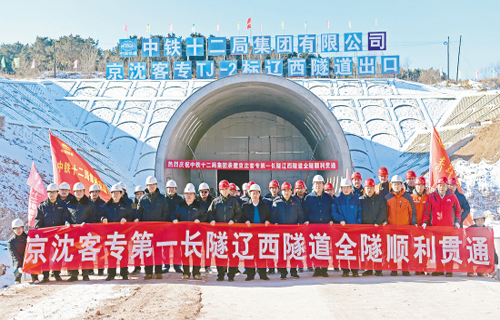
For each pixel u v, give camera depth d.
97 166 25.95
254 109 31.19
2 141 21.70
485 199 19.25
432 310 6.79
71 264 9.48
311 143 30.33
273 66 31.50
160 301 7.44
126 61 72.38
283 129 31.73
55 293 8.17
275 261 9.67
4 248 13.18
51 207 9.77
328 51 31.52
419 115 31.86
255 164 22.58
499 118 26.22
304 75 31.80
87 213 9.73
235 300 7.62
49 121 28.78
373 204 9.84
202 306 7.20
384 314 6.58
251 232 9.75
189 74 32.41
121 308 6.91
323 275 9.84
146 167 28.55
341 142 21.98
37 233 9.48
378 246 9.71
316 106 22.19
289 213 9.82
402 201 9.78
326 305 7.16
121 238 9.66
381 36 31.48
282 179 31.53
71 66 88.38
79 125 31.56
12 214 17.55
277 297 7.82
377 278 9.50
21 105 28.28
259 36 31.52
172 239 9.80
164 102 33.81
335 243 9.73
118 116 32.47
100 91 35.47
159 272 9.81
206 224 9.80
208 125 30.56
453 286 8.52
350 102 33.31
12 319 6.31
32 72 82.62
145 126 31.55
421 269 9.64
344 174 21.92
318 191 10.02
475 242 9.64
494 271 9.57
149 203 9.91
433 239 9.70
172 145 23.08
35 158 22.42
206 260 9.70
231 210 9.83
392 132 30.53
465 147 25.92
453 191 10.39
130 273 10.80
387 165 28.20
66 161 12.87
